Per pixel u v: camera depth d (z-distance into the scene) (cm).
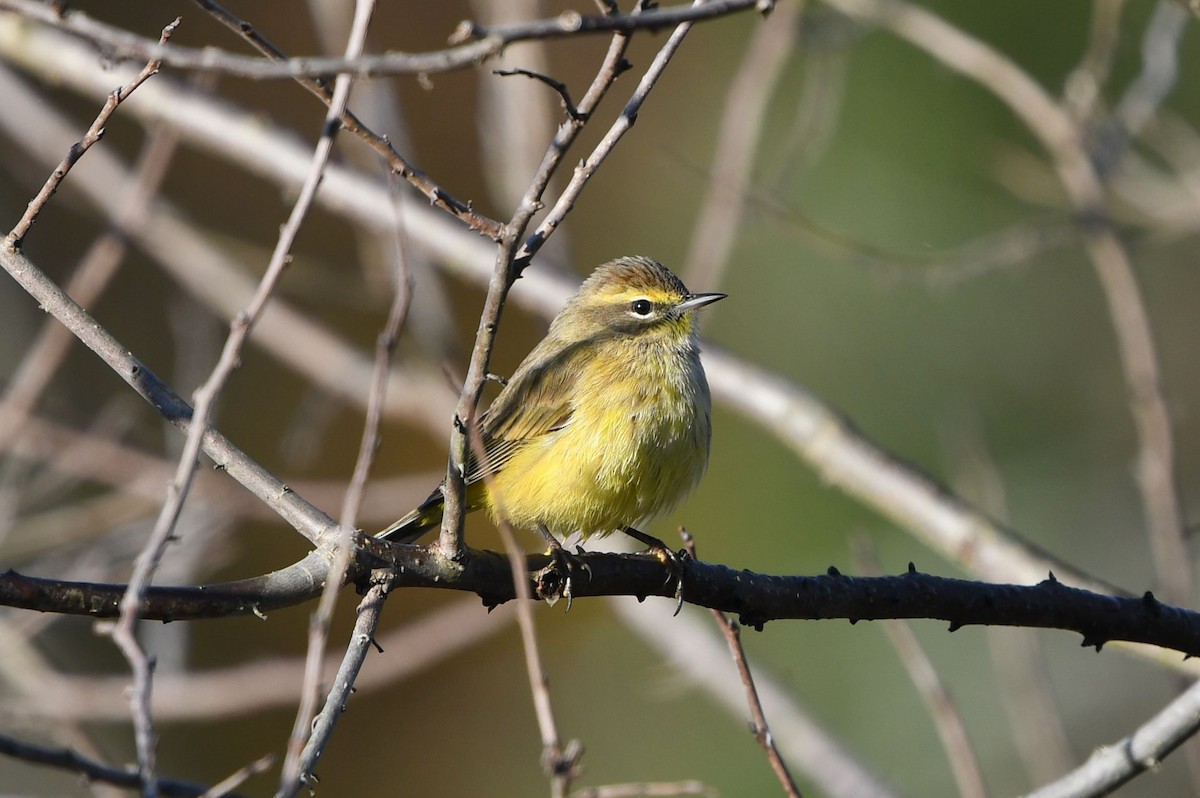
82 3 1755
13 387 1300
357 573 674
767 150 1806
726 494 1716
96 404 1712
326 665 1398
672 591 785
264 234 1864
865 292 1761
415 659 1371
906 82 1727
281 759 1609
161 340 1759
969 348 1769
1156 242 1417
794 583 785
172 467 1323
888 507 1135
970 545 1089
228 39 1822
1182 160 1438
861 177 1736
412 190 1405
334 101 548
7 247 698
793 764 1254
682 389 953
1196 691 795
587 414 930
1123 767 797
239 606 646
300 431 1569
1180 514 1069
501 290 600
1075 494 1738
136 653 491
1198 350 1783
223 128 1319
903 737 1566
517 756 1700
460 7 1908
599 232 1900
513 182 1420
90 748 1027
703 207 1872
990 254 1299
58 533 1319
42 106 1498
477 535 1706
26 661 1208
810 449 1183
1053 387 1758
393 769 1697
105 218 1527
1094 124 1350
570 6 1619
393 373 1505
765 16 543
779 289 1773
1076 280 1780
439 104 1909
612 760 1642
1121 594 1023
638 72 1898
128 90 662
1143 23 1703
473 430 639
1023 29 1720
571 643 1742
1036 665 1062
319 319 1820
